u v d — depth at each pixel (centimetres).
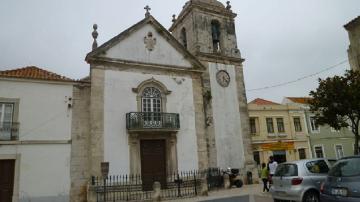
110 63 1759
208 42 2256
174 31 2569
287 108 3112
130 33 1859
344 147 3278
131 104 1756
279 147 2955
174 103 1891
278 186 1012
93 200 1414
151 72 1873
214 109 2073
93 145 1598
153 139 1777
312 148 3112
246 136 2148
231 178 1881
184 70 1980
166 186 1747
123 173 1633
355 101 1327
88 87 1681
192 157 1859
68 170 1525
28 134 1479
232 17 2436
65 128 1565
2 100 1464
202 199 1381
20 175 1426
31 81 1540
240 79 2264
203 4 2319
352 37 1809
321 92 1421
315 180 958
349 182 698
